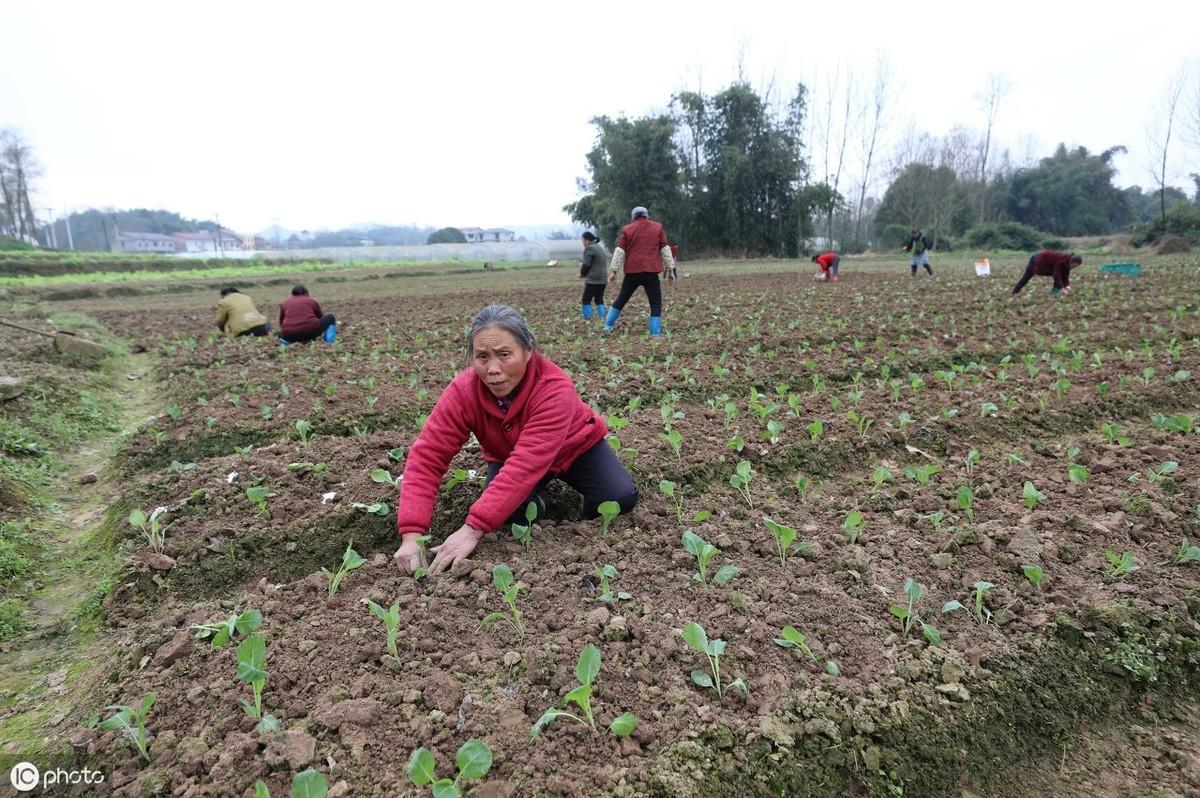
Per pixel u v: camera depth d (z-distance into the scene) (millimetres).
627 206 37938
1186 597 2666
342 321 12148
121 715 2031
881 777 1999
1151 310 9688
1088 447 4266
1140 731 2256
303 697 2211
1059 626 2512
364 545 3373
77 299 20359
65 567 3455
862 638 2455
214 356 8586
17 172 55500
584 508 3523
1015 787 2070
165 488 3969
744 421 4930
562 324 10492
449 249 56375
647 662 2309
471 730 2023
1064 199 51094
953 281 16016
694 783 1884
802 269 25109
